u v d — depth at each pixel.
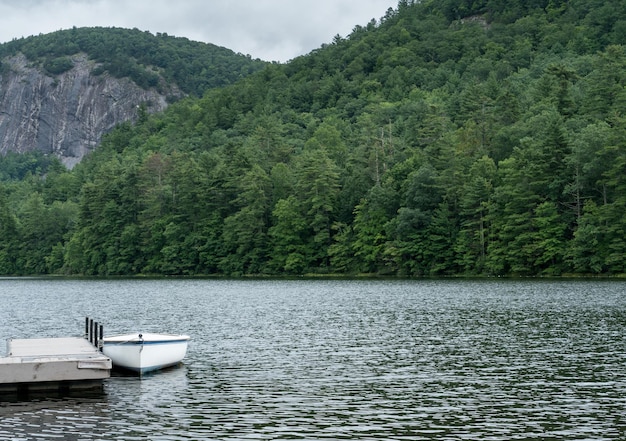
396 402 30.22
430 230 136.75
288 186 166.62
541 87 185.62
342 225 151.62
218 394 32.25
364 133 193.88
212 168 182.12
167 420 27.62
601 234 116.69
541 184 123.81
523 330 52.66
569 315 61.56
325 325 58.31
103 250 184.12
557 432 25.36
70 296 102.62
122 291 112.88
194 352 44.66
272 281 136.50
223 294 100.50
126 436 25.44
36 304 86.88
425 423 26.78
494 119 163.50
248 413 28.59
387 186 146.62
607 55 176.38
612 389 32.19
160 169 182.50
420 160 150.12
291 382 34.78
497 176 135.25
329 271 153.88
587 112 158.25
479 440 24.53
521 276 126.50
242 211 161.50
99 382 34.09
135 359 37.34
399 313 66.69
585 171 118.88
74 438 25.23
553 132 125.06
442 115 185.88
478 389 32.62
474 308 69.81
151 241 177.75
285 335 52.41
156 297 97.25
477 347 45.06
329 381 34.88
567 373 36.06
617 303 71.56
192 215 173.62
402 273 140.38
